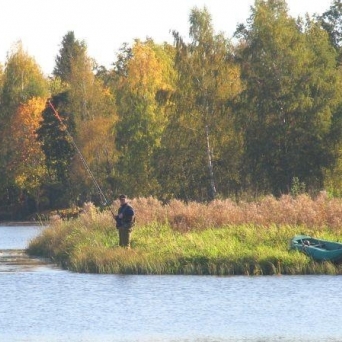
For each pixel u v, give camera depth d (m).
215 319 76.00
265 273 99.31
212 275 99.06
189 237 112.44
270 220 124.69
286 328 72.31
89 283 95.69
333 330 71.31
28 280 99.75
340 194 191.75
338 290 88.12
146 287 91.88
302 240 106.56
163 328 72.94
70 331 72.25
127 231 111.12
